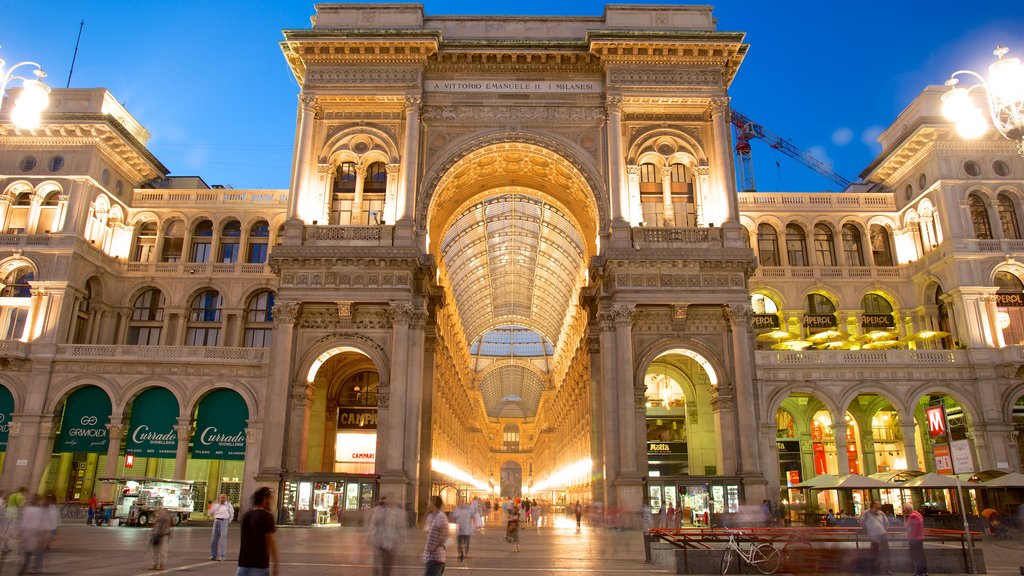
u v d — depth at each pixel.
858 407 48.88
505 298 86.25
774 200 55.84
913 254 53.41
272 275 52.06
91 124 48.62
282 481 35.34
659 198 42.44
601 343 39.91
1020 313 47.84
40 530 16.28
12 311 47.16
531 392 123.44
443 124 42.09
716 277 38.47
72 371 44.62
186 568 17.70
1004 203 50.44
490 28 44.22
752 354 38.25
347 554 21.44
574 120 42.16
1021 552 25.72
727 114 41.66
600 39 41.22
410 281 38.00
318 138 41.47
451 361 63.22
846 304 53.19
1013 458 41.97
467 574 17.61
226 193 54.50
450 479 63.81
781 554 18.70
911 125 50.62
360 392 48.28
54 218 48.50
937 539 19.91
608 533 34.31
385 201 40.56
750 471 35.88
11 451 42.78
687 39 41.31
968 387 43.47
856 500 45.84
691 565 18.50
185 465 43.06
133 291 51.84
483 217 58.72
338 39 41.12
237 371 44.62
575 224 50.81
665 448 50.25
